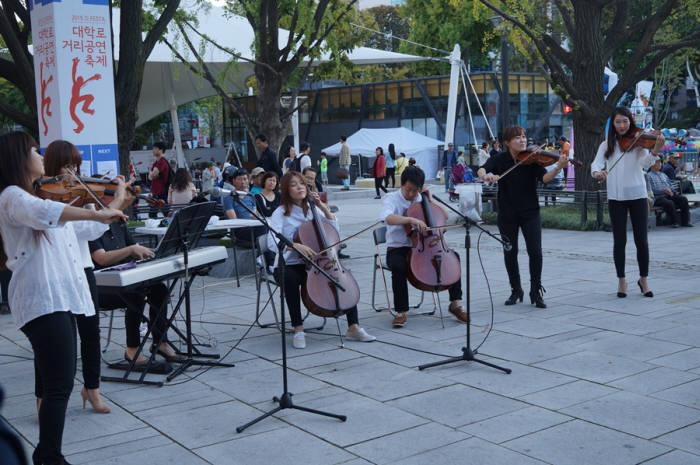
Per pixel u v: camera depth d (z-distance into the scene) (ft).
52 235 11.36
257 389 15.38
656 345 17.58
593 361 16.48
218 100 123.24
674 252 32.32
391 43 154.20
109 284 14.73
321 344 18.93
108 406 14.57
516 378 15.47
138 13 34.24
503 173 22.15
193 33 53.67
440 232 20.13
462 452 11.64
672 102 158.20
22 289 11.07
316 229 18.70
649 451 11.47
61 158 12.71
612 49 46.55
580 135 46.16
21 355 18.94
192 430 13.07
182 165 75.72
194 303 24.90
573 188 52.65
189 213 15.62
